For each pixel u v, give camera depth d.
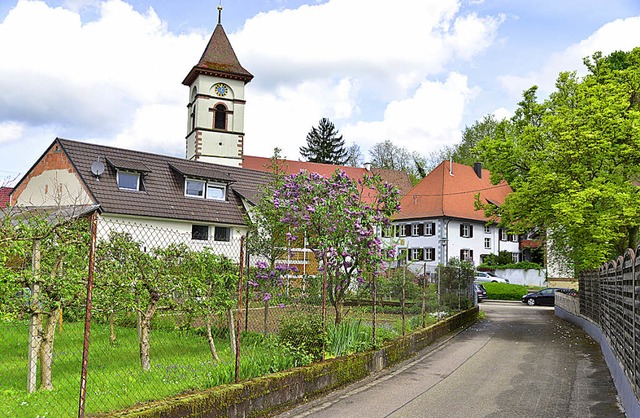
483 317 26.59
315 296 11.98
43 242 8.26
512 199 21.08
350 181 13.30
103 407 6.83
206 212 30.56
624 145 18.72
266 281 12.17
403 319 13.84
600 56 24.48
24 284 7.61
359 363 10.81
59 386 7.79
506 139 23.25
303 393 8.91
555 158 19.86
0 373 8.20
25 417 6.38
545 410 8.73
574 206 17.94
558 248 23.64
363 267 12.35
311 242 12.77
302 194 12.96
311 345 10.00
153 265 9.97
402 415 8.34
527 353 14.66
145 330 9.54
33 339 7.49
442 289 19.19
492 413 8.52
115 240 9.80
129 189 29.06
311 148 80.56
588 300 19.89
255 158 53.31
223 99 45.22
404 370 12.07
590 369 12.35
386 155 78.38
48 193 29.22
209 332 10.80
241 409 7.47
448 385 10.53
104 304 9.34
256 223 16.12
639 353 7.54
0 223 8.06
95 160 28.89
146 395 7.39
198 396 6.82
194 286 10.43
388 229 13.27
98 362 9.38
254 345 10.57
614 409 8.83
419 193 56.69
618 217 18.27
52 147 29.48
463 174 58.53
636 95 22.08
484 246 57.53
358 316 13.00
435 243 53.91
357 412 8.49
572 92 23.02
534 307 36.62
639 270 7.81
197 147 44.41
